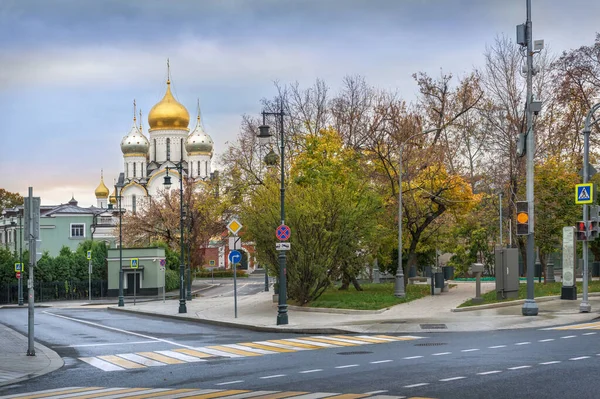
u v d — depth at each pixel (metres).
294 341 23.39
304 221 36.88
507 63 48.12
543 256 47.09
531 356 16.97
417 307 33.84
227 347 22.55
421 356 17.97
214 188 56.25
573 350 17.80
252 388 14.41
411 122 48.12
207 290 82.06
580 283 42.31
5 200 146.62
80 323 36.75
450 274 43.12
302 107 57.28
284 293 29.03
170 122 142.88
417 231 43.19
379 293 41.97
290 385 14.53
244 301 49.09
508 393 12.55
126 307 51.56
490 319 26.89
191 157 141.88
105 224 107.81
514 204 44.31
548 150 47.94
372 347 20.73
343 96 58.06
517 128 45.50
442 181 43.38
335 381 14.74
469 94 54.34
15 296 70.44
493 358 16.89
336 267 38.19
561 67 48.56
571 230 33.12
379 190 44.91
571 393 12.38
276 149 54.16
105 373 18.08
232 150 54.88
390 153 45.53
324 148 44.16
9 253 73.88
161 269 76.94
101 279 76.94
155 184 137.50
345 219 37.22
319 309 34.81
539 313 28.27
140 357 21.03
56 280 74.00
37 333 31.08
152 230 89.19
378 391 13.28
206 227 84.75
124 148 145.50
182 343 24.58
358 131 53.56
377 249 43.56
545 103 48.06
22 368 19.27
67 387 15.98
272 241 37.78
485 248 62.84
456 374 14.79
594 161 50.19
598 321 25.52
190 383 15.65
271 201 38.25
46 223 104.69
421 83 54.91
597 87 48.75
